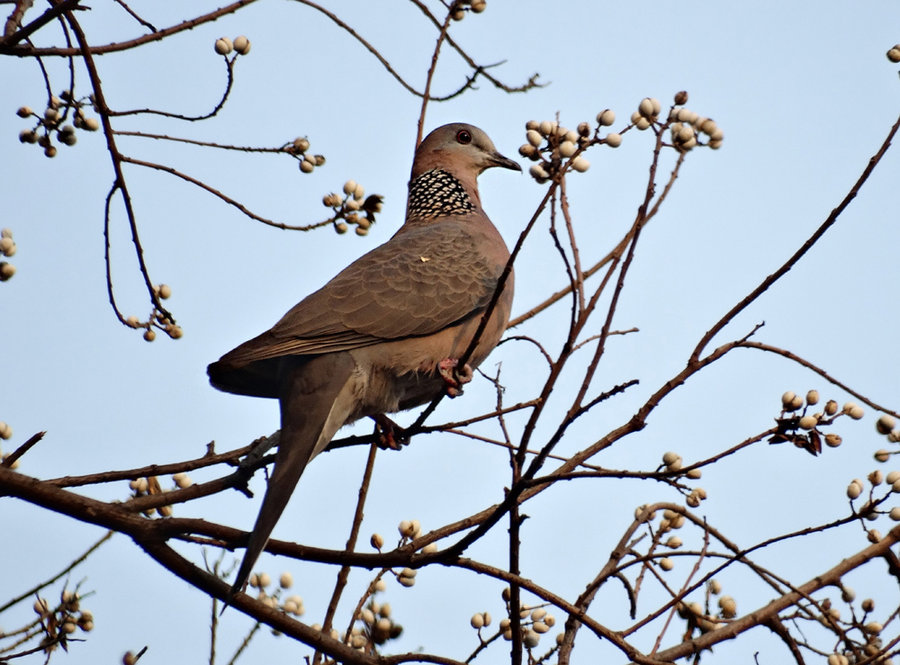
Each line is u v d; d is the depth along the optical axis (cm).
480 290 1195
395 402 1152
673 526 1050
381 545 1048
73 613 926
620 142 883
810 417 876
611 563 1030
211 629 915
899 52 875
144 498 948
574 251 866
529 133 890
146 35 1066
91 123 1137
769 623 962
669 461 886
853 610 959
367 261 1190
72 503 885
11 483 878
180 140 1097
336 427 1088
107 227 1080
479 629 1026
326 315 1108
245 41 1079
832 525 895
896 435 934
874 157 868
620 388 827
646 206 835
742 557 918
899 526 984
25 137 1134
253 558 865
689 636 1007
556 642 1047
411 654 906
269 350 1067
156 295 1102
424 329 1148
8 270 1031
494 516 852
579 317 845
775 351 912
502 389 1045
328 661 996
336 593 998
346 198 1140
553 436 838
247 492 979
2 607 902
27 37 1038
